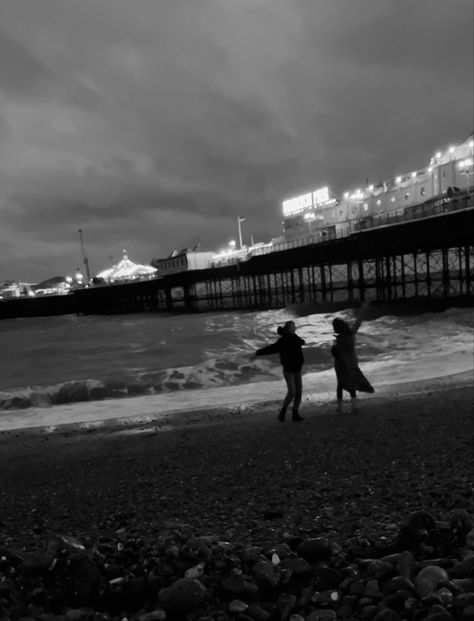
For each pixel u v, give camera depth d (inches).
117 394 586.9
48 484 267.6
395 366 617.9
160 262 3804.1
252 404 457.7
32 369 921.5
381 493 182.7
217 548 109.7
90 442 365.7
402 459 243.6
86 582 93.8
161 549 108.6
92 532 175.8
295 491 202.4
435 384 477.1
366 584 87.1
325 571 94.3
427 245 1644.9
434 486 183.9
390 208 2603.3
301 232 3373.5
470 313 1272.1
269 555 106.8
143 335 1688.0
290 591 91.5
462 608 71.3
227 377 633.0
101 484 256.4
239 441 326.0
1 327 3378.4
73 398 581.6
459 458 231.8
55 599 92.0
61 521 199.2
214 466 269.9
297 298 2972.4
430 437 287.4
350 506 169.5
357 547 110.4
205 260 3469.5
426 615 71.6
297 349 374.3
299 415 381.4
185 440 344.2
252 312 2571.4
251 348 1055.6
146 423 417.1
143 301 3858.3
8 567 104.2
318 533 138.6
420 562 94.4
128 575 97.3
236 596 88.0
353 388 386.0
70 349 1282.0
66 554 101.8
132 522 185.2
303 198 3462.1
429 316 1288.1
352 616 79.4
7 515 215.9
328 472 232.7
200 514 185.0
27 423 464.4
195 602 83.0
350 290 2233.0
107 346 1288.1
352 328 392.2
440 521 117.0
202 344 1143.0
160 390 593.9
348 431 325.7
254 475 242.4
